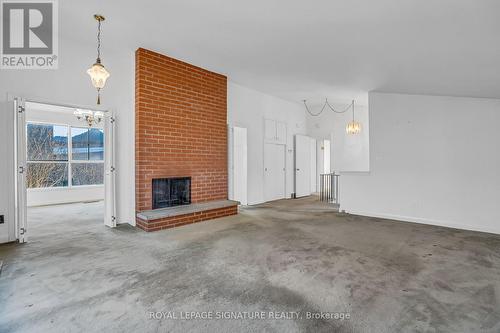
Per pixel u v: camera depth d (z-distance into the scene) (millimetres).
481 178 4148
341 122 8094
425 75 3621
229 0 2664
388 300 2051
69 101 3879
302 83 5695
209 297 2092
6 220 3457
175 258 2922
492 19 2023
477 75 3082
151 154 4293
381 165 5188
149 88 4230
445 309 1929
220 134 5355
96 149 8141
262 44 3709
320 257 2965
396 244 3447
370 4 2344
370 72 4211
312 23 2918
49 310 1903
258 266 2705
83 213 5609
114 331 1672
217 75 5250
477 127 4176
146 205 4285
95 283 2324
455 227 4367
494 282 2359
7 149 3459
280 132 7547
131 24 3334
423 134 4703
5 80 3408
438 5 2070
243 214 5422
